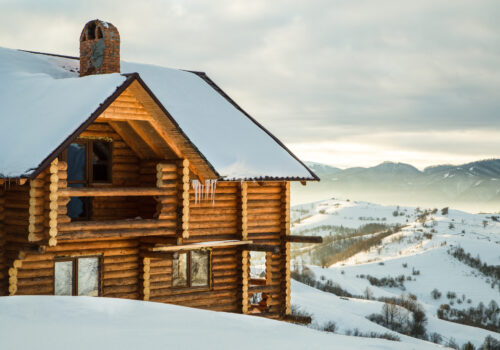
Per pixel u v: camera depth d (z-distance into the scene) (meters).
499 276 109.69
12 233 16.47
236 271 21.78
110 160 19.06
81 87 17.25
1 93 19.09
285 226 22.75
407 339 46.06
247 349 11.25
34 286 17.34
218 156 20.19
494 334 57.66
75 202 19.08
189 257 20.77
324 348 11.99
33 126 16.75
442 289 103.12
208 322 13.42
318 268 100.00
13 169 15.62
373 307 57.72
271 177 20.98
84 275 18.42
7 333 10.98
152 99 17.12
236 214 21.52
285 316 22.92
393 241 144.75
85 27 20.88
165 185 18.12
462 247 124.50
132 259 19.38
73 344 10.55
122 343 10.84
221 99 24.25
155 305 14.62
